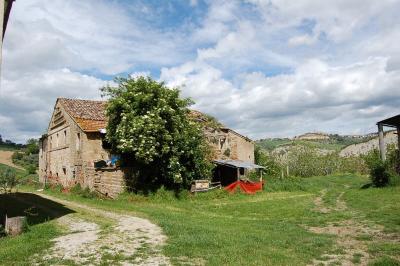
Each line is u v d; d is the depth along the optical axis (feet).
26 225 40.57
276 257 31.48
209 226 45.70
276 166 142.82
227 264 29.25
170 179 84.79
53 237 37.96
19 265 28.30
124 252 32.12
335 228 45.47
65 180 104.12
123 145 79.82
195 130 89.56
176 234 39.01
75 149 96.63
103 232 40.09
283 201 77.87
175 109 87.15
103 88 87.25
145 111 83.10
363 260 31.48
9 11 40.75
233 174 116.06
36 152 210.59
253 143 127.85
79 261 29.45
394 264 29.07
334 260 31.58
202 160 90.84
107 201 73.15
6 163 189.06
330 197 79.82
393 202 60.34
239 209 66.74
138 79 86.38
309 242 37.60
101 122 98.07
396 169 86.74
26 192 95.81
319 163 184.14
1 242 36.24
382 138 89.76
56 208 61.00
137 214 54.54
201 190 88.07
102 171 83.15
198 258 30.91
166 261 29.86
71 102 107.34
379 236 39.45
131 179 82.79
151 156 78.79
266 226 47.50
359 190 84.28
